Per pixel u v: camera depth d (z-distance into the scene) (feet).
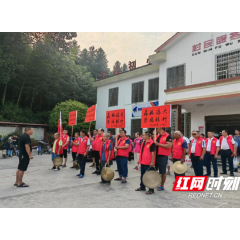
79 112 65.41
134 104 58.13
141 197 16.84
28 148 20.30
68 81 87.15
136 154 31.40
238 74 36.70
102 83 67.41
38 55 69.05
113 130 62.18
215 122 43.19
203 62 41.29
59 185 20.80
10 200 15.94
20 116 71.10
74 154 31.50
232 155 26.63
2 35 59.88
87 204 15.08
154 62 49.24
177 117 42.09
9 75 62.59
